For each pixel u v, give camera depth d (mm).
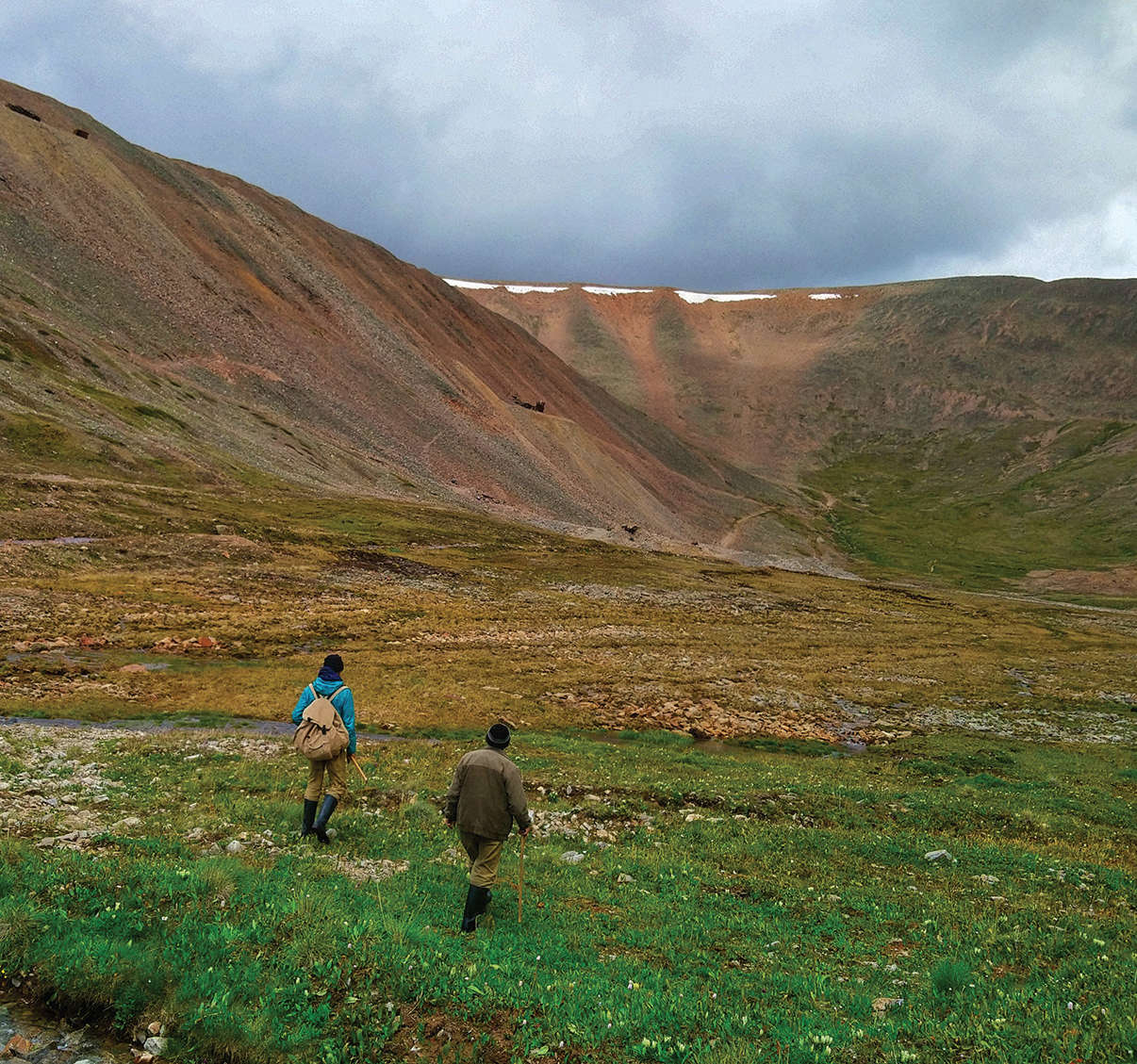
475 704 33469
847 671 55312
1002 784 26359
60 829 11656
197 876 8906
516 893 11391
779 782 23016
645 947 9742
